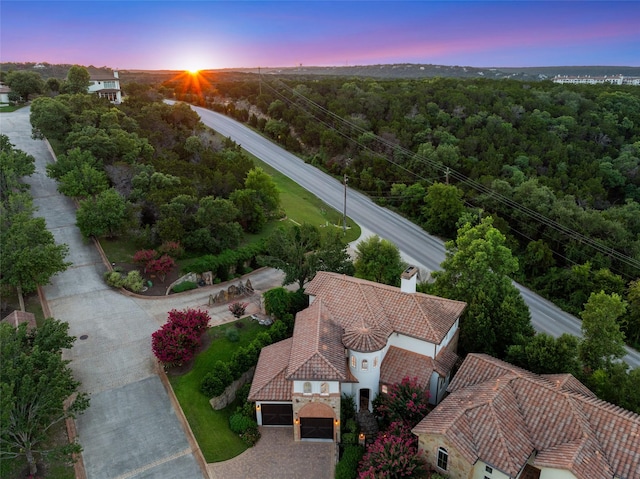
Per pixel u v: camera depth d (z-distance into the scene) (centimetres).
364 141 9494
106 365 3572
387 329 3403
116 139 6278
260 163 9225
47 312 4109
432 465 2736
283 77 17288
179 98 13000
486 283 4138
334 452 3047
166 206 5072
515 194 7531
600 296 3622
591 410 2708
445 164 8575
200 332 3712
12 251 3903
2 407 2269
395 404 3047
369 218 7575
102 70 11462
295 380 2956
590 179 8456
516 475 2428
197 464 2886
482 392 2908
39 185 6212
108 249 5075
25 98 10200
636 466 2419
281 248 4712
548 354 3450
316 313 3562
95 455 2873
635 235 7075
